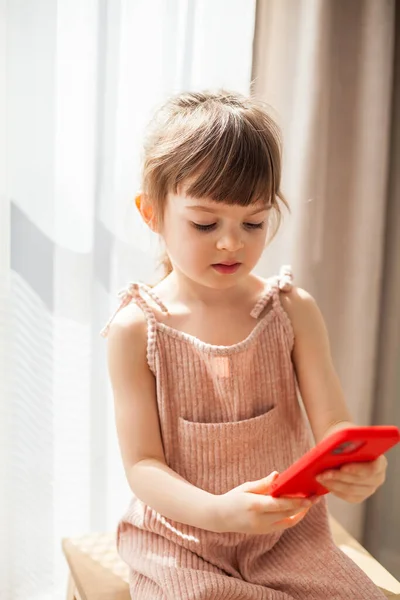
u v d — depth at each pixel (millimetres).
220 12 1184
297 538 1008
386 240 1437
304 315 1013
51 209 1176
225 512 856
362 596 903
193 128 886
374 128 1315
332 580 924
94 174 1180
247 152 867
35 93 1134
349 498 812
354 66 1294
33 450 1246
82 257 1203
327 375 1008
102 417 1278
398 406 1514
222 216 873
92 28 1135
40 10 1112
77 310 1218
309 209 1312
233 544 956
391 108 1351
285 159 1287
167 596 872
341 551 983
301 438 1041
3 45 1099
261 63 1230
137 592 922
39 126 1146
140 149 1152
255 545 975
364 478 791
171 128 919
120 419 972
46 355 1220
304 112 1272
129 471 960
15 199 1159
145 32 1159
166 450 972
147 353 962
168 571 900
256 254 912
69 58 1138
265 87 1241
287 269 1043
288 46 1239
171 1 1158
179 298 998
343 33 1278
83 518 1305
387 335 1476
